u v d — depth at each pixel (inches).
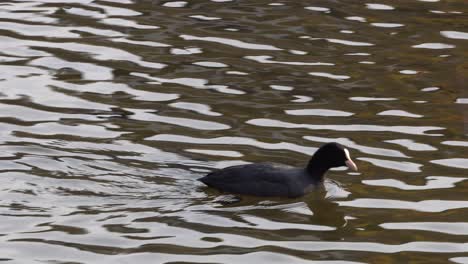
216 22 984.3
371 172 694.5
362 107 804.0
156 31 957.2
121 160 693.9
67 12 1004.6
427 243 593.3
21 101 794.8
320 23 986.1
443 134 753.6
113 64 879.7
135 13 1004.6
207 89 832.9
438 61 901.2
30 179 655.8
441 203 646.5
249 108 797.2
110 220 607.8
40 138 724.7
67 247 572.7
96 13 1002.1
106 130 746.8
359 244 592.1
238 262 562.3
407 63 896.3
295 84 846.5
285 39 944.9
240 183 657.0
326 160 669.9
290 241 593.3
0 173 661.3
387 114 790.5
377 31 968.3
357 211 639.1
